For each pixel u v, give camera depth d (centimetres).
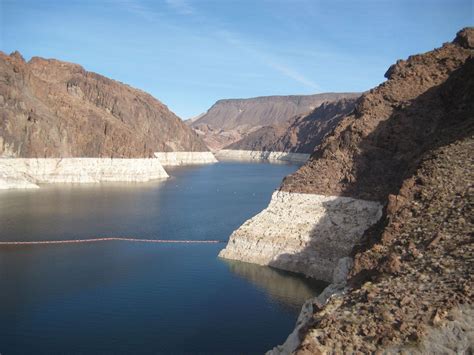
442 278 1739
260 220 4591
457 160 2700
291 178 4766
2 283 3703
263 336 2808
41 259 4447
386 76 5581
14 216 6575
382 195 4034
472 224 2017
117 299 3366
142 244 5150
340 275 2686
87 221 6400
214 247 5016
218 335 2802
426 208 2361
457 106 4022
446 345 1455
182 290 3588
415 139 4284
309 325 1819
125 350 2588
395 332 1526
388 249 2172
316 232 4172
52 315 3061
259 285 3722
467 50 4991
